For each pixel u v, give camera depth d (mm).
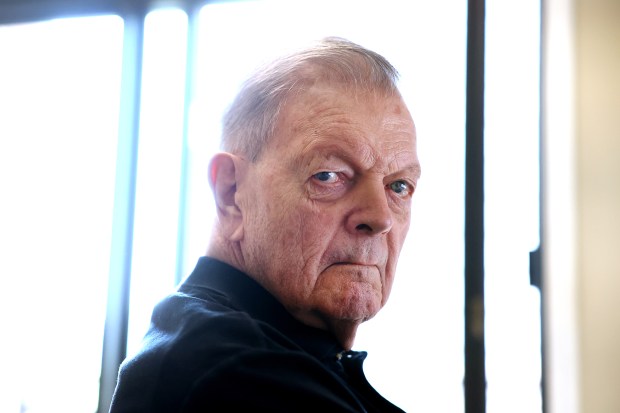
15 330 2645
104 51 2729
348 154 802
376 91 834
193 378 690
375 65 848
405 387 2219
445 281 2381
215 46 2588
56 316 2652
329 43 860
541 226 2426
